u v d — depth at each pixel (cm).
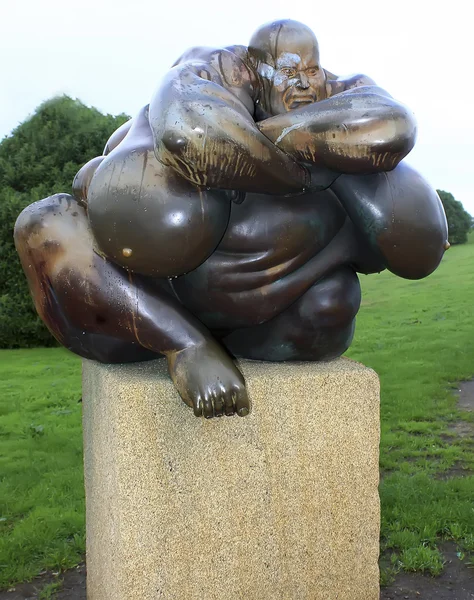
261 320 215
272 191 183
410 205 197
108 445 212
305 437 219
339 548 228
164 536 205
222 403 190
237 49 201
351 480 227
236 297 208
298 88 189
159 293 200
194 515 208
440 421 541
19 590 294
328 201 209
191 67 182
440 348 842
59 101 1119
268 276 206
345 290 224
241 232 201
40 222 204
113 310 197
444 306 1190
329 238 213
